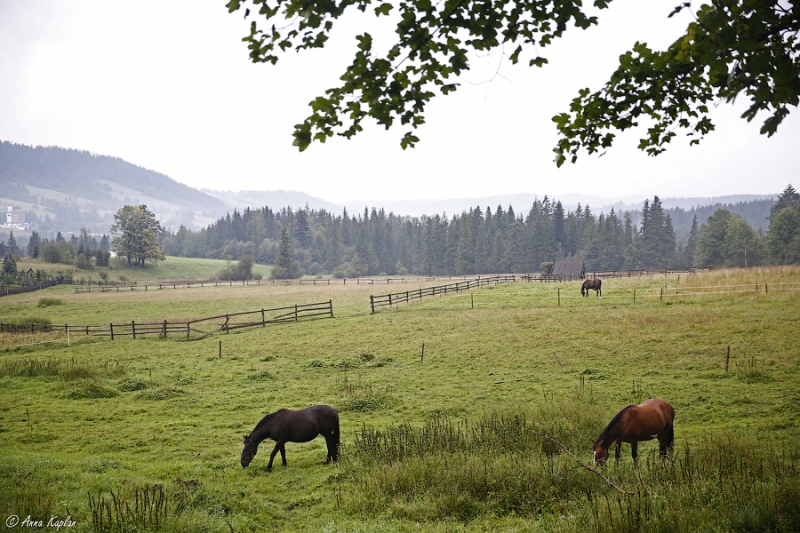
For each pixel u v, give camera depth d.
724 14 3.27
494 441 10.93
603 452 9.02
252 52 4.02
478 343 25.17
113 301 59.00
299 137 4.17
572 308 33.03
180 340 31.86
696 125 5.26
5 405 17.42
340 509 8.45
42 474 9.52
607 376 18.14
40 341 31.89
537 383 18.08
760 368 17.06
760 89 3.49
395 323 32.78
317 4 3.70
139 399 18.22
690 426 12.43
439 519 7.70
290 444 13.34
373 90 4.01
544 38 4.33
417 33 3.87
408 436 11.45
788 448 9.67
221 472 10.70
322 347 27.12
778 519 5.73
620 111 5.03
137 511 7.21
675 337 22.33
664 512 6.25
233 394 18.83
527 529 6.82
